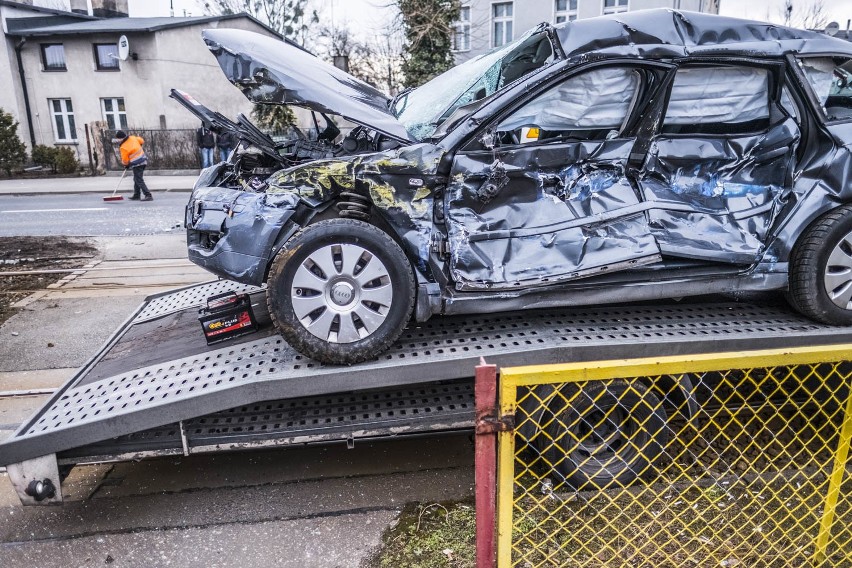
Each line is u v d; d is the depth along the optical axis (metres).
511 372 2.02
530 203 3.26
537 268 3.17
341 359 3.10
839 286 3.44
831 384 3.73
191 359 3.48
